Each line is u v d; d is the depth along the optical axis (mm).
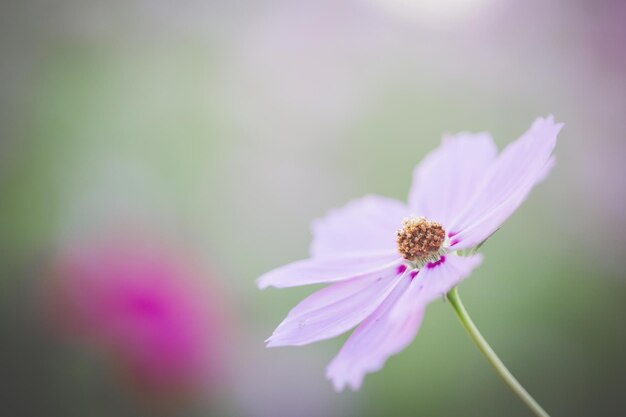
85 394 477
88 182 573
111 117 611
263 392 486
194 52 656
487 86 664
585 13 657
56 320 480
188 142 618
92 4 644
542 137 273
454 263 264
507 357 482
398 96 662
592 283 521
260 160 629
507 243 548
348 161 639
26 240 532
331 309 280
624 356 486
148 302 479
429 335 494
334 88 666
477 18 668
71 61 624
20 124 593
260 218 601
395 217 318
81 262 493
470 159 313
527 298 512
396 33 689
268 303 526
